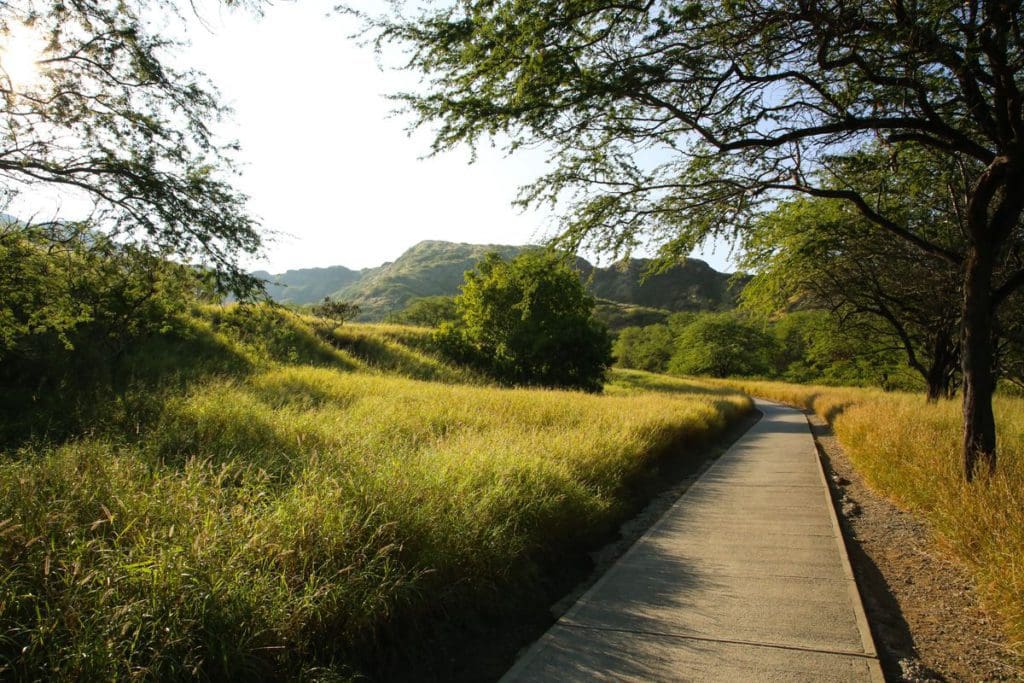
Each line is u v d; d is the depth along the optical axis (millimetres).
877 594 5035
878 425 12062
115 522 3848
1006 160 6461
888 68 7082
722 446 15750
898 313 18547
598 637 4004
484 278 30875
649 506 8398
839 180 9297
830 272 14680
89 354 11898
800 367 66188
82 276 8547
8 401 8922
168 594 3002
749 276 14289
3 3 6586
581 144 7445
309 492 4871
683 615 4359
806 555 5781
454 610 4297
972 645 4000
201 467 5074
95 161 7430
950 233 11430
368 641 3607
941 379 18531
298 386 14039
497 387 26094
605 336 30719
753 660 3641
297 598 3334
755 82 7125
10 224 7449
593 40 6551
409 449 7418
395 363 26406
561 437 9086
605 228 8031
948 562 5645
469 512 5066
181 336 16750
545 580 5355
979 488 5848
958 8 6004
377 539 4141
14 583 2910
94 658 2547
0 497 3926
